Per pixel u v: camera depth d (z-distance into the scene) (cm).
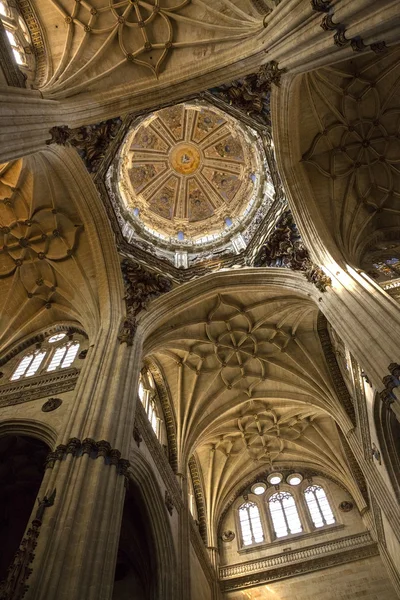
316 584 2134
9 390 1798
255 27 1680
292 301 2227
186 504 2084
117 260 2133
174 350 2416
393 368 1247
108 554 1066
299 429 2717
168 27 1869
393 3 958
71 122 1673
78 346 2019
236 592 2212
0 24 1441
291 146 2073
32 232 2131
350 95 2038
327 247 1978
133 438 1725
